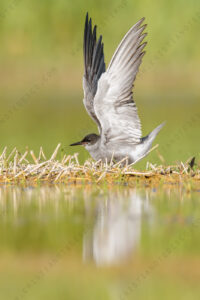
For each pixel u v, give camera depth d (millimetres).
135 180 14586
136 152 14797
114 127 14453
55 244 9875
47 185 14391
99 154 15094
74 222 10961
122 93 14039
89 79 15156
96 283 8641
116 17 31953
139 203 12320
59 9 32875
